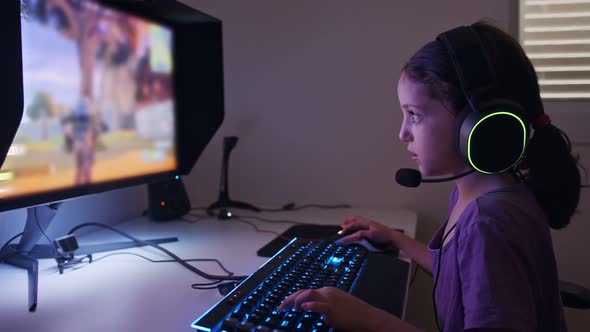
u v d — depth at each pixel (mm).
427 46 726
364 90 1597
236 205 1609
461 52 656
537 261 634
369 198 1623
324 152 1646
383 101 1586
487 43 688
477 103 632
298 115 1657
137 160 1146
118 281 844
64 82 905
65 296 769
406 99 727
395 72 1568
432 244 888
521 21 1625
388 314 608
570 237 1493
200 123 1365
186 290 788
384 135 1596
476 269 591
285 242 1106
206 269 908
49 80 869
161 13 1219
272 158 1690
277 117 1673
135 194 1520
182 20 1292
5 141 707
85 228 1270
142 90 1160
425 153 714
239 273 876
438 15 1524
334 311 589
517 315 556
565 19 1590
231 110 1704
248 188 1716
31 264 807
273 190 1697
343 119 1622
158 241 1136
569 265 1503
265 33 1655
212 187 1745
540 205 733
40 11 844
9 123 702
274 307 624
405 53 1557
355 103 1607
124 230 1293
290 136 1670
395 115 1581
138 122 1147
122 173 1088
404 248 1010
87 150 972
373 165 1612
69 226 1209
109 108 1038
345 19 1591
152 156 1212
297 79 1646
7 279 869
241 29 1671
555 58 1606
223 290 755
